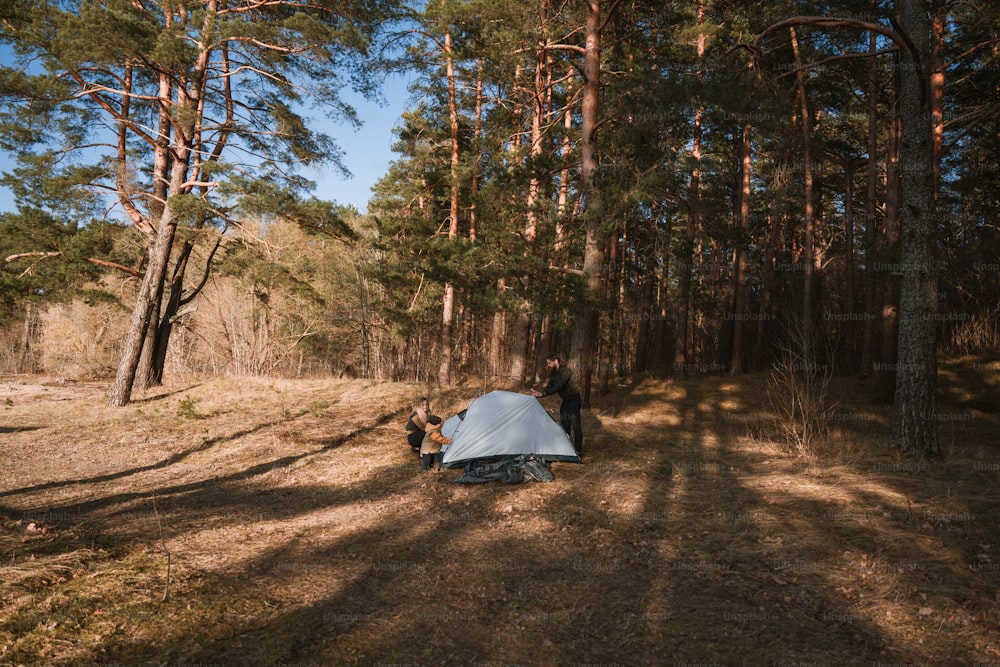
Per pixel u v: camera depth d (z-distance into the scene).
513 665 4.05
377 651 4.20
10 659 3.70
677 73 12.74
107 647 4.00
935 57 16.30
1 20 16.06
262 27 15.58
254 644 4.22
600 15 15.41
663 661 4.09
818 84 20.81
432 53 21.52
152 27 15.05
